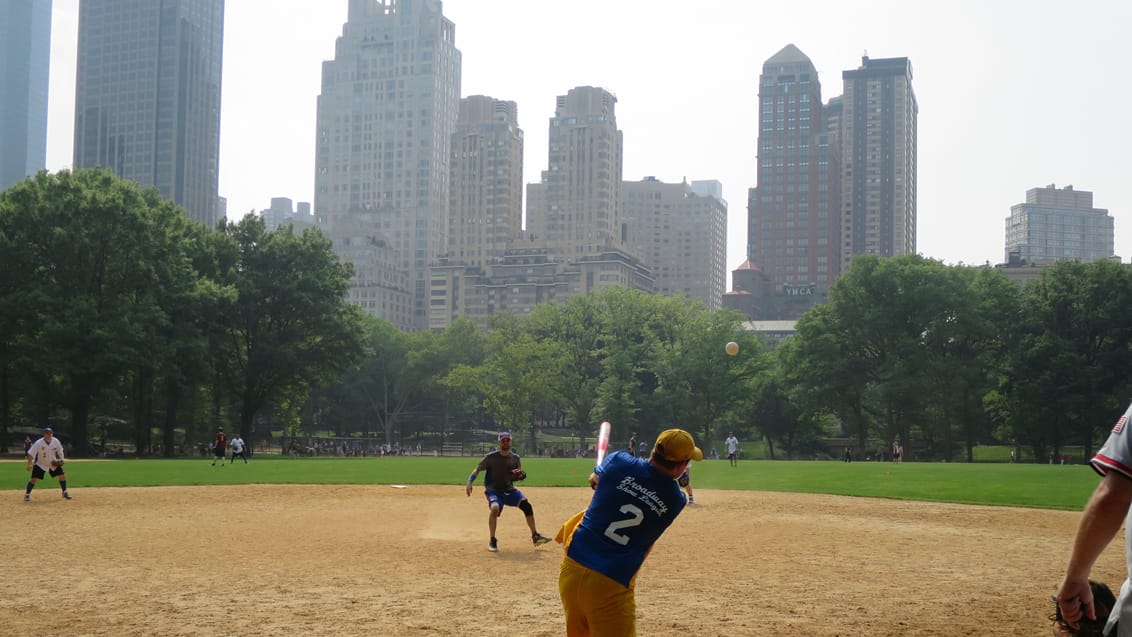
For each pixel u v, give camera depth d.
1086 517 3.95
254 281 76.19
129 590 11.66
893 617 10.15
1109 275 81.06
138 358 62.38
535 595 11.34
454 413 140.75
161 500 25.28
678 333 108.56
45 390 69.31
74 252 61.59
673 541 17.16
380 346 132.12
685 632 9.34
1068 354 77.38
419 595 11.34
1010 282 90.62
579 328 115.94
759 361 99.94
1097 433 81.62
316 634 9.18
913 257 89.06
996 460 96.81
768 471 41.75
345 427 135.38
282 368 75.31
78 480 32.06
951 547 16.48
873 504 25.33
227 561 14.20
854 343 87.94
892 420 85.88
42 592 11.51
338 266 80.62
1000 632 9.45
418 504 24.73
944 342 88.19
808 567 13.92
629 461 6.30
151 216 67.88
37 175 64.50
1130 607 3.88
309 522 20.11
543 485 31.95
